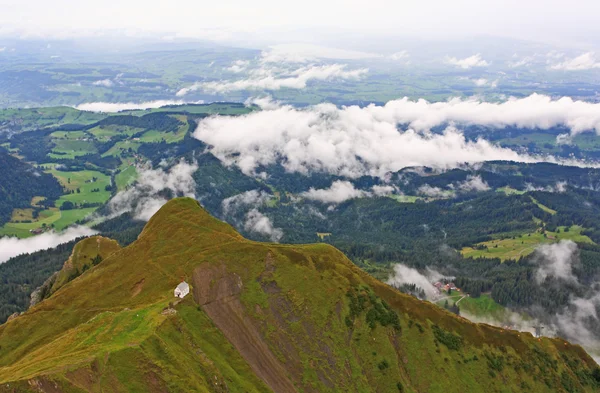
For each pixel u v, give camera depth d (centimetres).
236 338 15300
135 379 11475
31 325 15825
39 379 10219
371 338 16875
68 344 12900
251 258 18150
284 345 15712
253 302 16638
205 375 12938
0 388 9856
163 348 12625
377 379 15850
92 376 10975
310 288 17650
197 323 14762
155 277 17138
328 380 15238
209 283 16788
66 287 17612
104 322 13825
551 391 18038
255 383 13912
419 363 16850
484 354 18288
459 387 16638
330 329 16700
